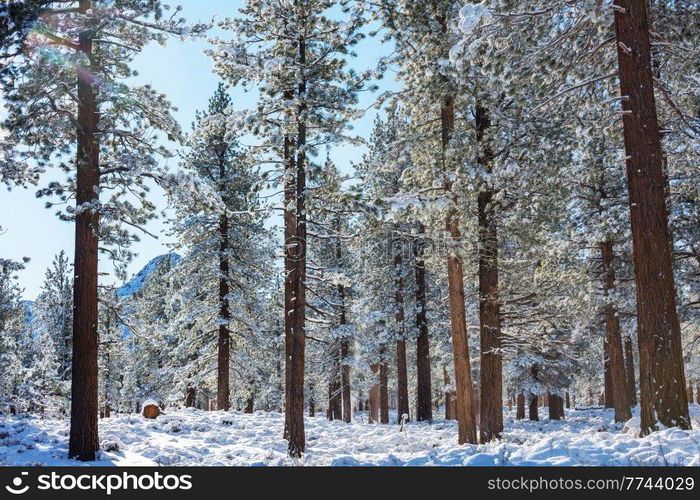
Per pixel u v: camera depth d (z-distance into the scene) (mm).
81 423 12836
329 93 15297
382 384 32406
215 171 27297
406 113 15703
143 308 35688
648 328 9930
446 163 14258
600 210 19078
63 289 36312
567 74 12750
